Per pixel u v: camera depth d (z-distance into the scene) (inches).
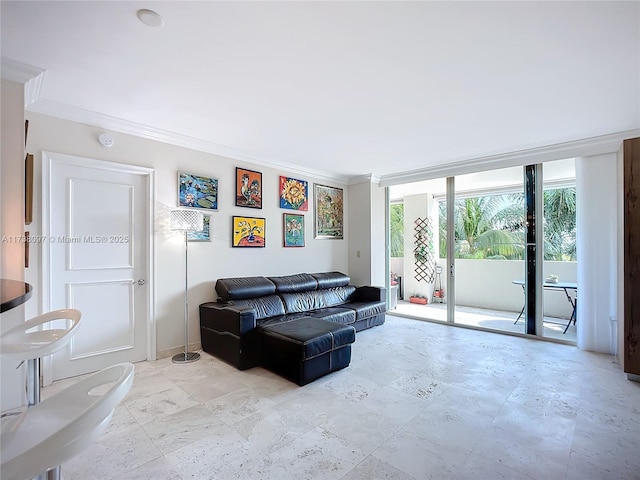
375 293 197.2
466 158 176.7
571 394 103.1
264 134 138.6
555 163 163.9
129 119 122.3
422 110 113.4
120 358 126.1
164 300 137.1
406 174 209.9
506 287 185.9
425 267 225.1
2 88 82.4
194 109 112.6
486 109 112.5
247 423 86.0
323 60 82.7
